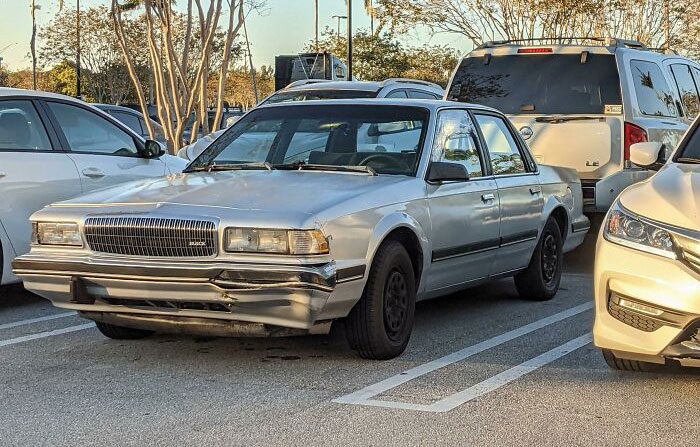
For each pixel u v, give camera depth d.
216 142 7.43
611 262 5.20
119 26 19.23
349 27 32.53
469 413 5.01
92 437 4.63
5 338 6.91
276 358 6.25
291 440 4.57
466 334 7.08
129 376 5.79
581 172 10.27
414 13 28.14
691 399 5.30
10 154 8.05
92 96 52.62
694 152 6.28
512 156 8.14
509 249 7.79
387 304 6.12
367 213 5.95
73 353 6.42
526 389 5.49
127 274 5.70
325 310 5.64
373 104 7.29
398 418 4.92
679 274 4.95
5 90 8.30
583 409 5.10
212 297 5.59
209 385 5.57
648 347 5.09
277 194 6.01
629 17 29.77
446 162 6.78
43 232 6.07
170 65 19.06
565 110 10.55
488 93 10.98
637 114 10.28
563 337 6.97
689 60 12.59
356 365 6.06
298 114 7.39
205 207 5.79
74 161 8.55
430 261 6.65
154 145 9.31
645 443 4.56
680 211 5.10
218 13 19.05
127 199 6.07
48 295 6.11
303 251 5.55
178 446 4.50
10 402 5.23
